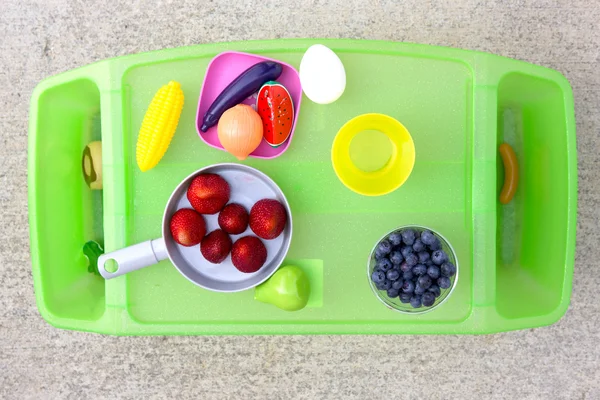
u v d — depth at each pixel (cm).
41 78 125
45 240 95
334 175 93
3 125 125
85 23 124
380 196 93
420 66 92
